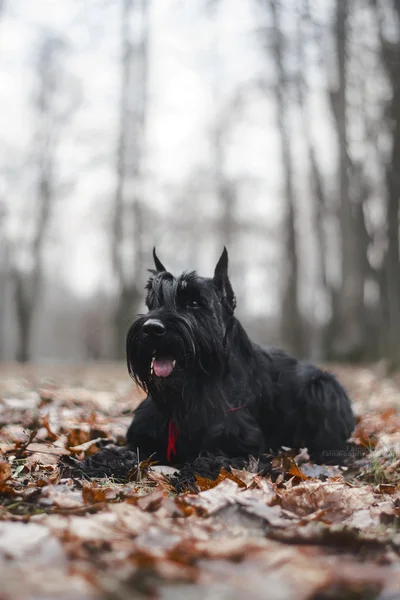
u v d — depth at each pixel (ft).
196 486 13.33
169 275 16.02
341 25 62.80
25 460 14.87
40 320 220.23
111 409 25.46
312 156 88.94
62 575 7.42
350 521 11.28
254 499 11.37
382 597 7.50
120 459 15.01
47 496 11.39
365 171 84.69
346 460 17.39
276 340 135.03
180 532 9.61
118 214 91.56
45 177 106.93
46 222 109.19
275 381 17.84
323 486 12.71
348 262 67.26
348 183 67.97
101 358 102.22
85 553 8.38
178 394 15.23
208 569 8.05
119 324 89.92
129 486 13.23
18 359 111.45
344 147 67.92
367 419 24.84
